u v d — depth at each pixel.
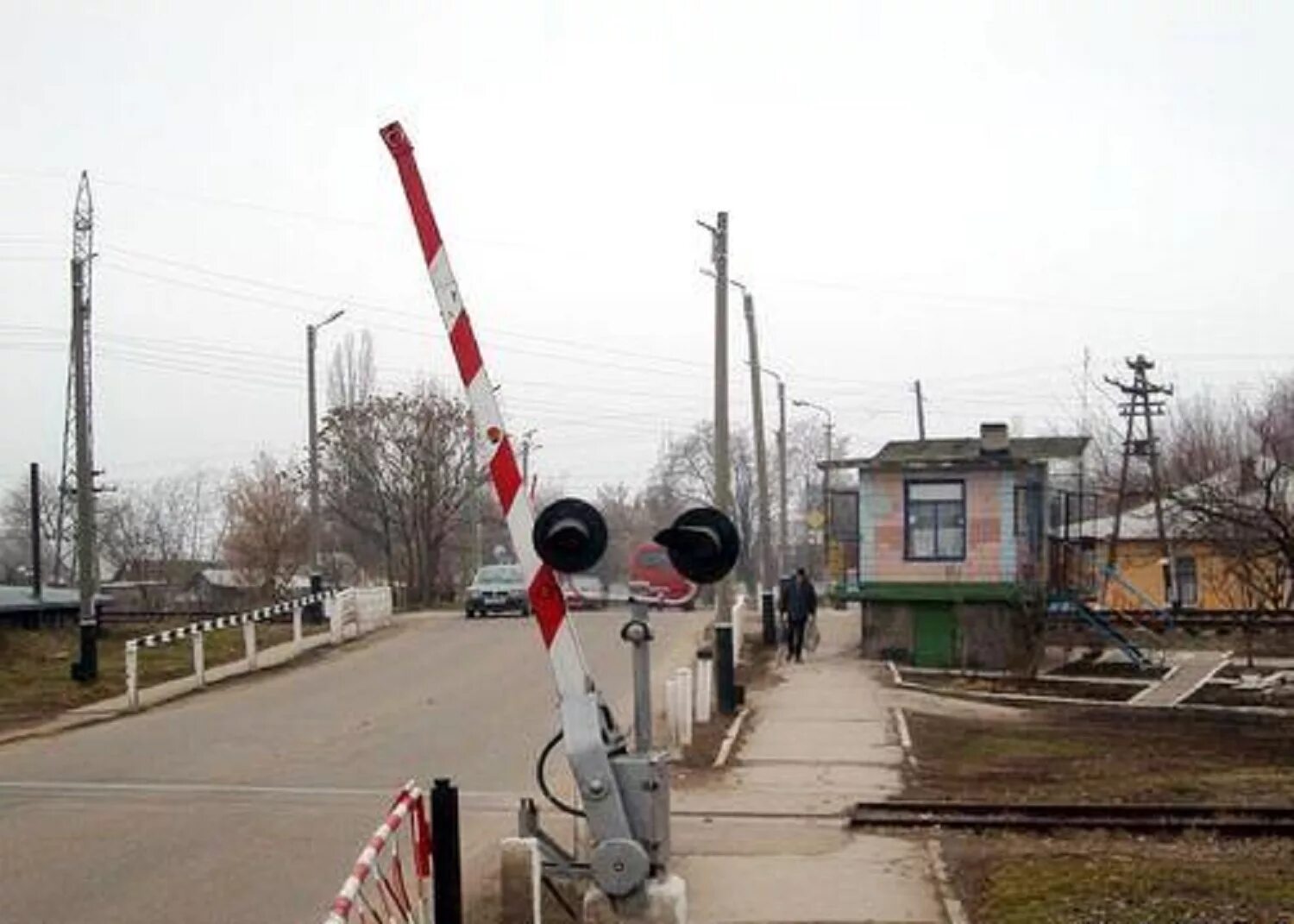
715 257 27.09
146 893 11.89
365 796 16.70
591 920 9.11
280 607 37.97
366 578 71.62
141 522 95.81
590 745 8.40
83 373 29.53
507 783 17.55
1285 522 28.62
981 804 15.47
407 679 29.59
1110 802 15.97
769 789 17.28
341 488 62.16
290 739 21.59
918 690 29.08
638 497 96.06
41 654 34.41
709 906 11.25
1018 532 35.62
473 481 61.78
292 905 11.46
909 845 13.73
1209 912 10.64
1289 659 36.09
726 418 26.61
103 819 15.34
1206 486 41.53
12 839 14.19
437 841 8.89
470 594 47.31
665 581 8.96
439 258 8.82
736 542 8.84
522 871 10.46
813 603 37.53
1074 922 10.42
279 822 15.09
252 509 59.22
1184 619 40.66
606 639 37.84
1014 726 24.47
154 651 34.47
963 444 38.28
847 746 20.92
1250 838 14.02
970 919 10.79
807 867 12.70
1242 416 63.47
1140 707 27.41
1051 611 36.19
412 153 8.89
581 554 8.55
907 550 36.09
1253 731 24.19
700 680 23.23
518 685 28.09
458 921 8.87
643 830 8.48
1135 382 56.06
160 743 21.42
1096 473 65.19
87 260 32.34
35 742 21.89
